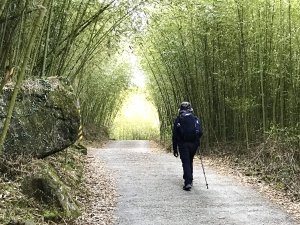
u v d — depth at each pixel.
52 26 6.94
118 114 32.94
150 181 7.70
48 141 5.39
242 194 6.74
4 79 3.91
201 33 10.83
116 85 22.73
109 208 5.64
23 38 5.20
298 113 9.63
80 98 18.08
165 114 18.38
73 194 5.73
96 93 21.34
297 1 8.95
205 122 12.46
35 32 3.79
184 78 12.83
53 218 4.46
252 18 9.91
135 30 8.70
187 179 6.92
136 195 6.52
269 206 5.98
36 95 5.36
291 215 5.51
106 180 7.61
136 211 5.56
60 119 5.50
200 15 10.38
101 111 24.95
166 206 5.86
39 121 5.34
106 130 26.84
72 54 9.22
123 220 5.12
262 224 5.05
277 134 9.35
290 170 8.16
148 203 6.01
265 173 8.46
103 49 10.22
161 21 10.84
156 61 14.52
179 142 6.99
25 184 4.64
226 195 6.63
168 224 5.00
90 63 13.29
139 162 10.56
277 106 10.17
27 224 3.90
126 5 8.00
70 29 7.86
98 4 7.62
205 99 12.43
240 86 10.88
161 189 6.99
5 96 5.10
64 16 7.12
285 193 6.96
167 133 16.36
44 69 6.32
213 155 11.67
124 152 13.68
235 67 10.84
